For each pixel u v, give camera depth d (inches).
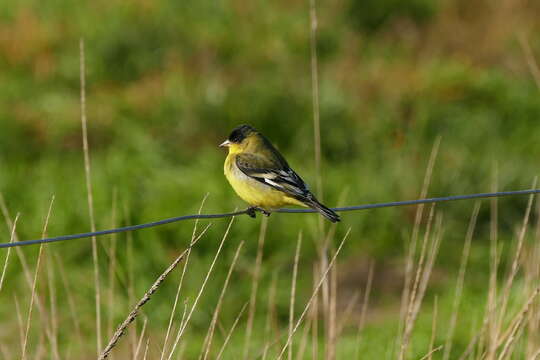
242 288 485.7
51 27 797.9
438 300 487.2
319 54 817.5
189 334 446.9
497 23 884.0
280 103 677.9
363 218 563.5
